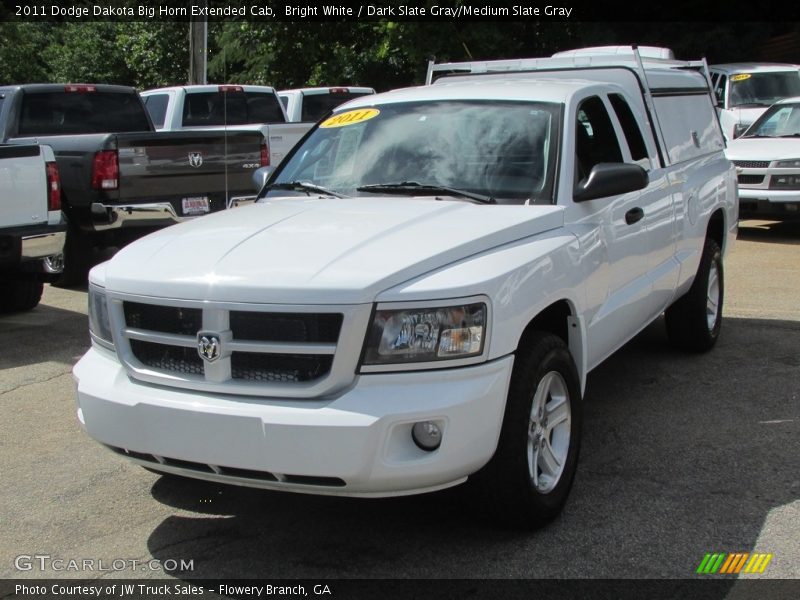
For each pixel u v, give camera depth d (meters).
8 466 4.98
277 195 5.11
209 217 4.65
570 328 4.42
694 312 6.55
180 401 3.63
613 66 6.04
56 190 7.99
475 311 3.57
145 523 4.29
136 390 3.79
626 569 3.71
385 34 20.73
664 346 7.05
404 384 3.47
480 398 3.55
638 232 5.25
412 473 3.46
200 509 4.42
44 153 7.91
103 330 4.06
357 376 3.48
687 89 6.88
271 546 4.02
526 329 4.09
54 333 7.96
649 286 5.47
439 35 19.56
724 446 5.01
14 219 7.70
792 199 11.73
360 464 3.40
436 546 3.95
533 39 20.55
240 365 3.61
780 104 13.78
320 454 3.40
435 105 5.17
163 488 4.68
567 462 4.17
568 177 4.57
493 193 4.57
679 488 4.47
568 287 4.22
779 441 5.06
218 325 3.60
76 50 33.59
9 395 6.22
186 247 4.03
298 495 4.54
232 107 14.20
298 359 3.52
